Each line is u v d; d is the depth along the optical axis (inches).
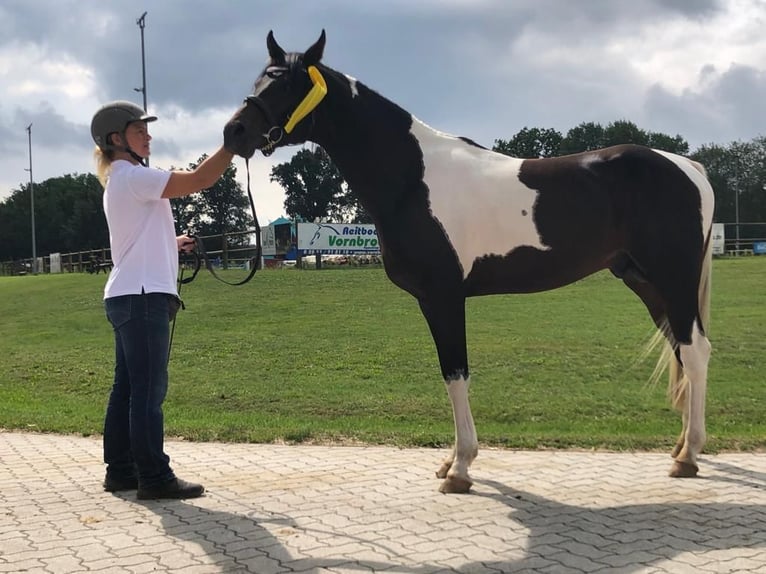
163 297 160.9
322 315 594.2
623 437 228.8
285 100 161.9
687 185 179.6
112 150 165.2
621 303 650.8
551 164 178.2
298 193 3009.4
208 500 163.0
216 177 158.1
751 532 138.4
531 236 172.9
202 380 369.7
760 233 2367.1
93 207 3196.4
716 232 1503.4
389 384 350.9
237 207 3203.7
